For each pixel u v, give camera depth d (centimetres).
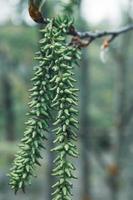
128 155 927
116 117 905
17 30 1209
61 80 184
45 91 191
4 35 1216
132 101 956
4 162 1331
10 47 1224
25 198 1533
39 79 191
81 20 677
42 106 190
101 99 1841
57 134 180
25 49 1230
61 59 189
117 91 909
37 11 212
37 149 186
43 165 1223
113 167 929
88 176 1224
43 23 213
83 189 1218
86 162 1204
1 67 1248
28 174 182
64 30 199
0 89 1496
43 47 192
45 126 190
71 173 176
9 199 1520
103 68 1897
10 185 182
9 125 1576
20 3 873
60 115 181
